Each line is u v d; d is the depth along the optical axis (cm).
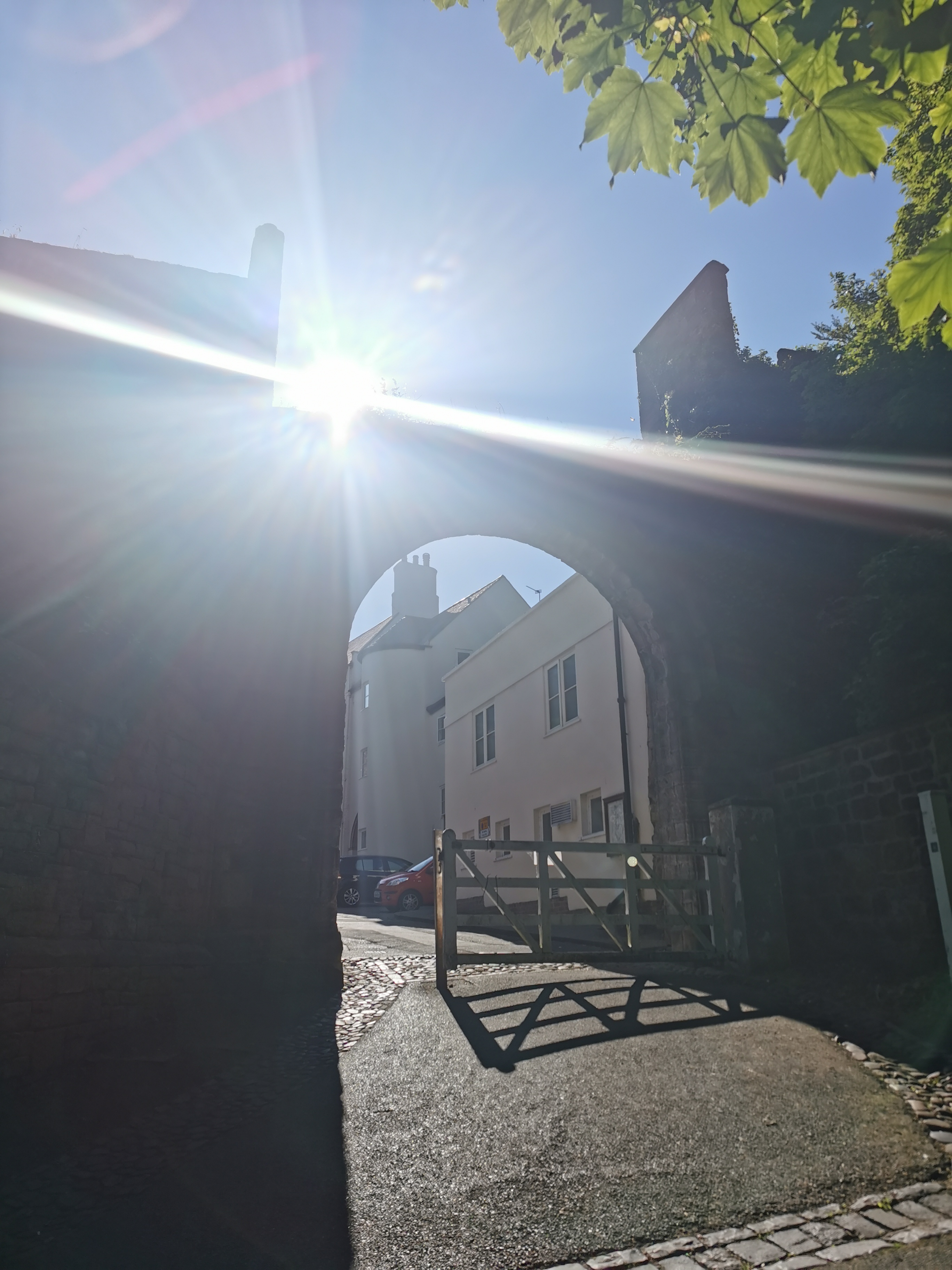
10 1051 457
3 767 476
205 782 805
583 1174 372
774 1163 375
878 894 756
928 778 710
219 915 807
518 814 1827
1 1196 360
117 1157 404
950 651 707
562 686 1702
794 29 241
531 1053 540
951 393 767
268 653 891
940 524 825
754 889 788
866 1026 575
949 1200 336
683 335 1231
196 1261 312
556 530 1109
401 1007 691
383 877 2270
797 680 1055
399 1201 356
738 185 273
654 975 768
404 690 3031
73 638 561
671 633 1108
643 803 1363
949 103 279
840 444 921
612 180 289
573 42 279
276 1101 483
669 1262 300
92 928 568
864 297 1020
